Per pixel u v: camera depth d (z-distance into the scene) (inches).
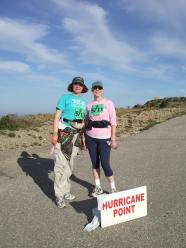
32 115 624.7
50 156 247.0
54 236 102.5
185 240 97.9
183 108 769.6
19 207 128.5
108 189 150.9
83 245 96.2
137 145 292.0
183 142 300.5
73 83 129.6
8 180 171.8
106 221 108.2
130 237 100.6
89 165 206.5
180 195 139.3
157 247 93.9
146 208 116.9
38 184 162.1
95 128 132.0
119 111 789.9
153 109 802.2
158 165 202.7
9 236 103.2
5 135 382.3
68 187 129.4
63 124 128.1
